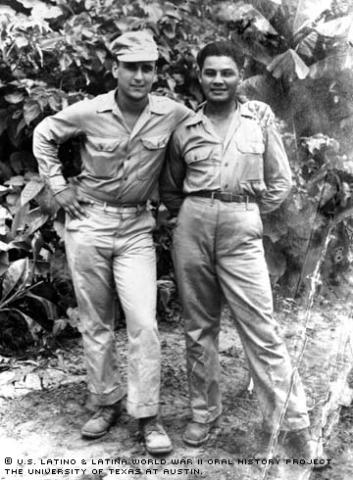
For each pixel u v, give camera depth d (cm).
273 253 365
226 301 254
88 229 254
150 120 248
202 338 258
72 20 359
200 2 393
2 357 332
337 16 377
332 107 378
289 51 371
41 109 339
